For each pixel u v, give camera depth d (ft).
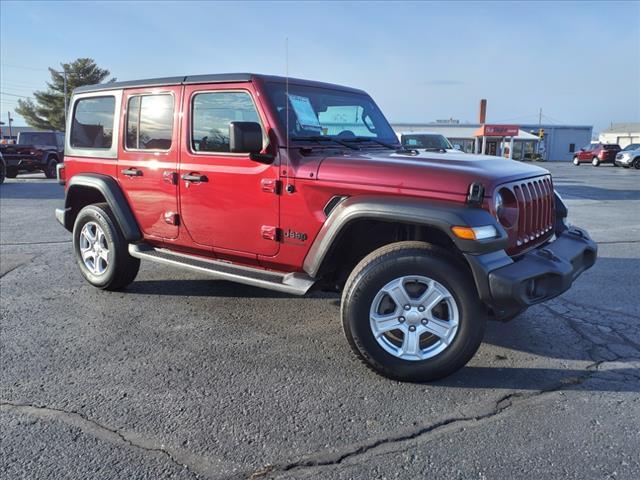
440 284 11.14
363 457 9.05
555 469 8.66
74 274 20.66
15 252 24.59
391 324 11.53
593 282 19.34
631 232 29.86
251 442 9.49
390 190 11.39
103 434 9.73
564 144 216.95
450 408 10.61
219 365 12.62
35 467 8.78
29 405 10.74
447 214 10.66
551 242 13.42
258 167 13.32
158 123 15.62
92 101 17.83
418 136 46.80
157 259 16.02
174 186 15.21
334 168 12.14
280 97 13.65
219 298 17.62
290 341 14.08
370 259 11.57
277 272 13.83
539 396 11.05
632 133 246.06
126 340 14.11
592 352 13.25
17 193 50.11
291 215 12.85
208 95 14.37
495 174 11.46
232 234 14.14
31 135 71.26
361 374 12.15
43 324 15.24
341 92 15.85
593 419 10.14
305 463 8.90
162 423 10.10
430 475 8.56
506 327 14.94
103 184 16.92
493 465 8.79
